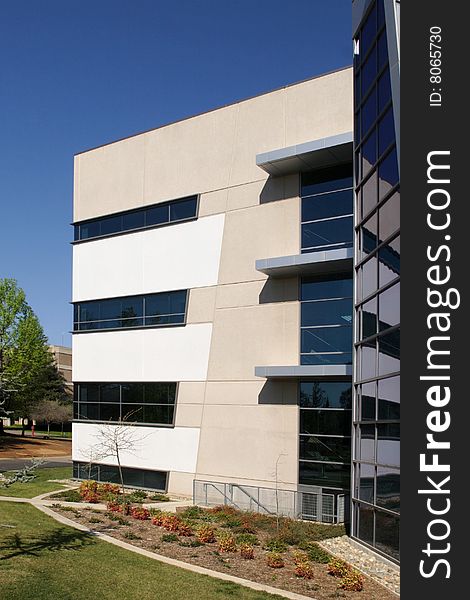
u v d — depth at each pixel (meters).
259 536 16.61
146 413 24.94
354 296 16.88
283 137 22.03
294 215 21.50
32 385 52.09
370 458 14.89
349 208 20.23
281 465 20.72
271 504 20.55
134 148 26.70
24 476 12.38
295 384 20.80
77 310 27.97
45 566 11.96
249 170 22.89
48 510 18.78
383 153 14.42
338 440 19.61
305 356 20.70
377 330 14.75
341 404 19.72
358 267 16.67
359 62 17.02
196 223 24.25
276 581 12.14
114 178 27.25
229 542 14.66
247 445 21.69
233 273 22.88
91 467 26.66
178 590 11.02
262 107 22.73
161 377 24.61
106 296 26.86
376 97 15.24
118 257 26.66
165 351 24.61
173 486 23.66
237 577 12.24
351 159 20.25
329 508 18.95
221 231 23.44
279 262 20.03
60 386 66.19
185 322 24.09
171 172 25.27
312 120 21.36
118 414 25.92
